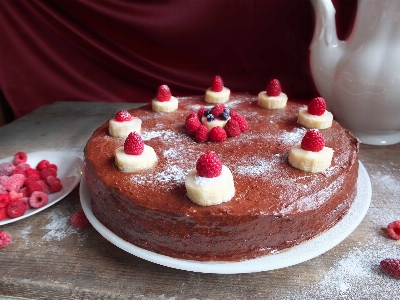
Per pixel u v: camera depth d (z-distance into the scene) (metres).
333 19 0.46
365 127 0.50
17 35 0.70
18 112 0.78
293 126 0.43
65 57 0.72
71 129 0.59
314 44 0.49
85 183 0.41
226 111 0.42
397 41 0.42
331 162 0.36
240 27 0.64
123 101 0.74
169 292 0.31
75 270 0.33
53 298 0.32
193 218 0.30
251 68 0.68
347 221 0.34
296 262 0.30
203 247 0.31
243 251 0.31
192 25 0.65
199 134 0.39
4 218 0.39
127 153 0.35
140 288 0.31
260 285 0.31
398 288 0.31
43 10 0.67
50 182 0.43
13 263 0.34
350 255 0.34
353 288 0.31
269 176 0.34
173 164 0.36
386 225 0.37
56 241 0.36
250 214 0.30
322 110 0.42
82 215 0.38
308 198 0.32
